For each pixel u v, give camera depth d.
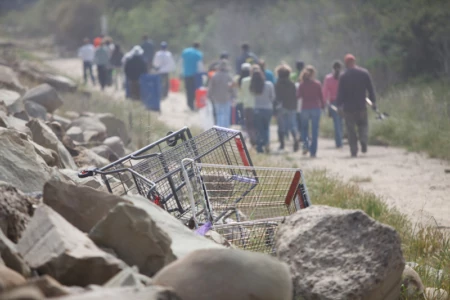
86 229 16.67
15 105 35.81
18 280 12.56
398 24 93.69
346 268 16.56
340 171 48.03
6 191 16.78
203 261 13.55
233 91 66.75
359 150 59.34
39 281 11.80
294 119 60.84
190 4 170.88
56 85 67.44
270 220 20.66
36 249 14.36
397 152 56.62
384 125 63.81
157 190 21.56
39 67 93.94
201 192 20.25
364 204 33.28
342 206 33.25
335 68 61.47
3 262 13.75
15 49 164.12
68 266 13.82
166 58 101.31
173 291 12.02
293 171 21.94
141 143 45.97
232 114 66.75
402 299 19.28
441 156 52.44
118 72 122.38
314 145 56.38
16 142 21.83
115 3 193.88
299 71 68.94
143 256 15.42
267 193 22.58
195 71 88.69
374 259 16.58
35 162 21.69
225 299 13.18
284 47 125.25
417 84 86.56
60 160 28.42
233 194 21.84
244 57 79.12
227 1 160.62
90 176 23.39
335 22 105.94
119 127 45.94
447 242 26.28
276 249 18.00
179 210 21.31
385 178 44.75
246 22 141.62
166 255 15.48
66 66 145.25
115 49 105.25
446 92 74.62
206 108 70.56
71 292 12.24
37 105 41.22
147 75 82.75
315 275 16.64
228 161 22.78
